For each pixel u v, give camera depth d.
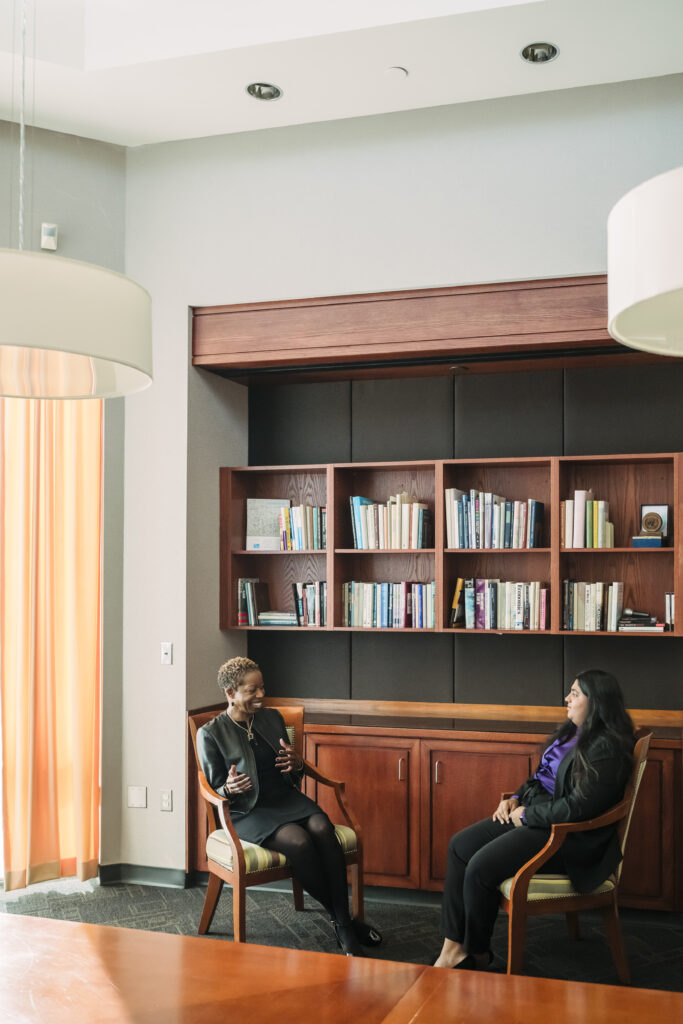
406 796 4.43
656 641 4.66
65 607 4.71
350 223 4.55
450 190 4.42
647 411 4.73
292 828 3.70
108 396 2.24
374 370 4.90
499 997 1.94
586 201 4.23
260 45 3.84
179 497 4.74
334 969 2.09
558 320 4.29
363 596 4.88
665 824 4.11
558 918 4.27
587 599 4.50
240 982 2.00
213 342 4.79
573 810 3.38
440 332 4.44
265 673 5.26
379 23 3.69
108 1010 1.86
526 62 3.97
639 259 1.31
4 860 4.52
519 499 4.86
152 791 4.73
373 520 4.85
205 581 4.90
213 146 4.78
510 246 4.32
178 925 4.09
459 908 3.51
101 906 4.36
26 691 4.56
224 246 4.74
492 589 4.64
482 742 4.33
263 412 5.32
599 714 3.50
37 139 4.66
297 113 4.48
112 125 4.62
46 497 4.64
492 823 3.62
